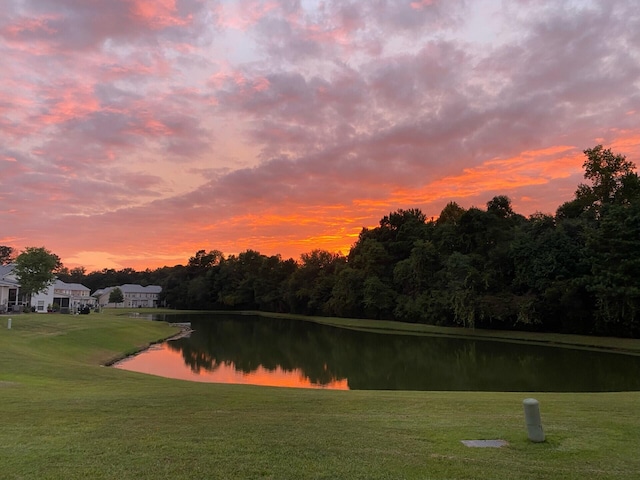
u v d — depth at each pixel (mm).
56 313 54438
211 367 30438
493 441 7949
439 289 64625
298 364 32719
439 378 26922
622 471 6488
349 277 83062
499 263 55969
